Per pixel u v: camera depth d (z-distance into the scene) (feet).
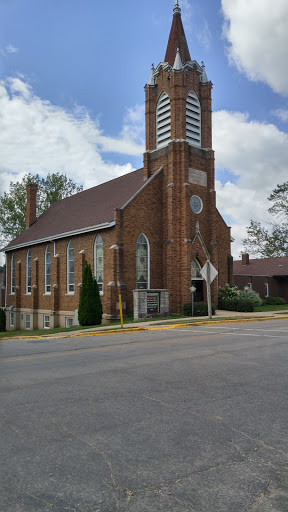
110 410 21.54
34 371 31.45
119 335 57.16
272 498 13.14
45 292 114.01
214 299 97.45
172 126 94.58
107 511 12.46
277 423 19.52
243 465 15.29
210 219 98.37
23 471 14.89
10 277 136.87
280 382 26.99
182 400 23.18
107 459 15.80
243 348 40.60
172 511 12.44
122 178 115.34
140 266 91.50
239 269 166.30
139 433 18.38
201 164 98.48
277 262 157.99
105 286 88.89
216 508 12.60
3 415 20.94
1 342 56.13
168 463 15.44
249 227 143.23
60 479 14.29
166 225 94.48
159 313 82.48
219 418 20.22
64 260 104.68
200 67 100.94
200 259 94.43
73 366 33.14
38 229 129.39
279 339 47.19
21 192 159.02
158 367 31.91
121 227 87.56
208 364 32.83
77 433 18.43
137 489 13.65
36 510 12.48
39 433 18.48
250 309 93.25
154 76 101.81
